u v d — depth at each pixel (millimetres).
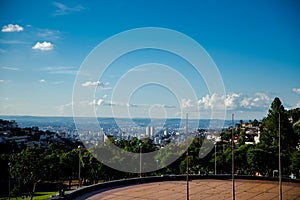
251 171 57656
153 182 34188
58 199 25078
